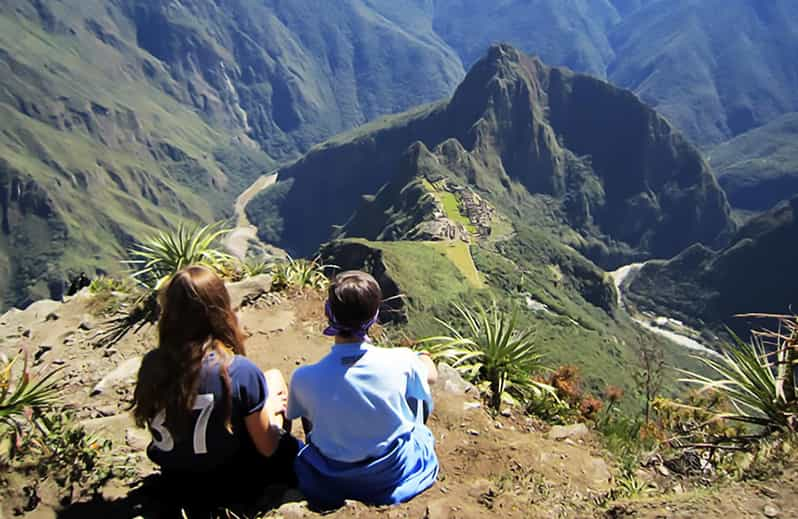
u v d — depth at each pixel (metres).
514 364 7.26
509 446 5.32
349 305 3.77
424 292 89.81
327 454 3.81
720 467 5.04
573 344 99.69
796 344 4.97
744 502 3.42
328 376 3.78
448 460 5.09
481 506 3.79
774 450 4.21
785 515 3.25
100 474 4.41
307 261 10.85
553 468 5.08
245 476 4.03
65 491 4.16
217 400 3.55
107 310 9.25
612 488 4.80
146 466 4.81
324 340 8.03
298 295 9.59
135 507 4.06
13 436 4.32
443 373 6.87
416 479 3.88
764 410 4.98
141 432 5.44
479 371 7.27
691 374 5.42
